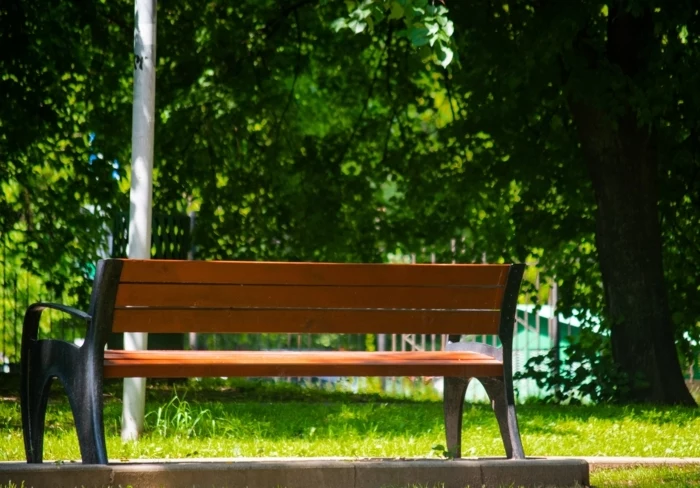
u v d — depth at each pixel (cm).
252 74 1805
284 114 1908
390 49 1950
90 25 1692
